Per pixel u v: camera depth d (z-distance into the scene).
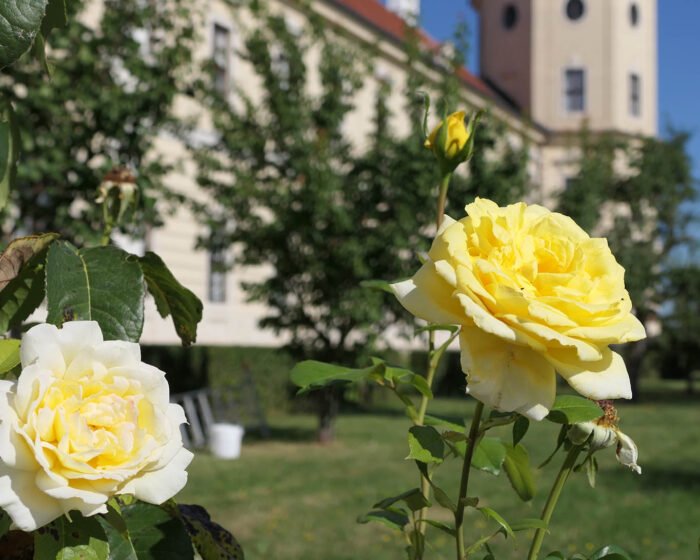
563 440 1.08
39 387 0.70
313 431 14.06
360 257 11.25
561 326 0.81
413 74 12.99
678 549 6.21
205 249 11.95
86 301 0.97
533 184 15.17
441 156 1.48
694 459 11.03
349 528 6.80
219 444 10.90
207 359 15.36
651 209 22.83
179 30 9.60
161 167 8.60
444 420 1.29
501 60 34.88
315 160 11.75
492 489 8.27
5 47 0.87
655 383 32.72
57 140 7.86
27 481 0.69
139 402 0.73
